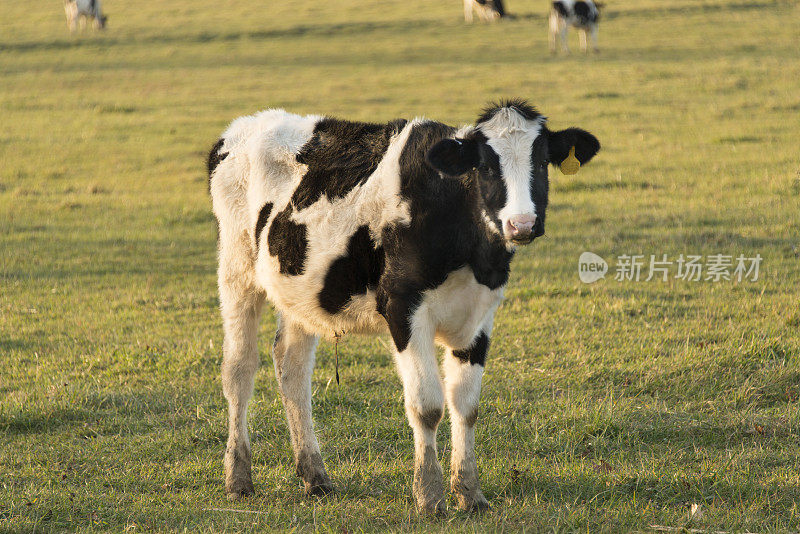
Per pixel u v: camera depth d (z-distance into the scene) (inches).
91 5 2048.5
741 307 499.5
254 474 330.3
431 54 1658.5
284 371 324.5
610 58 1498.5
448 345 286.2
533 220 252.2
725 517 271.4
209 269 658.2
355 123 311.1
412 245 270.2
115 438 361.7
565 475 308.7
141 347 476.4
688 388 386.9
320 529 273.1
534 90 1275.8
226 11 2274.9
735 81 1246.9
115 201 875.4
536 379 409.1
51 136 1167.6
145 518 287.1
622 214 743.1
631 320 487.8
